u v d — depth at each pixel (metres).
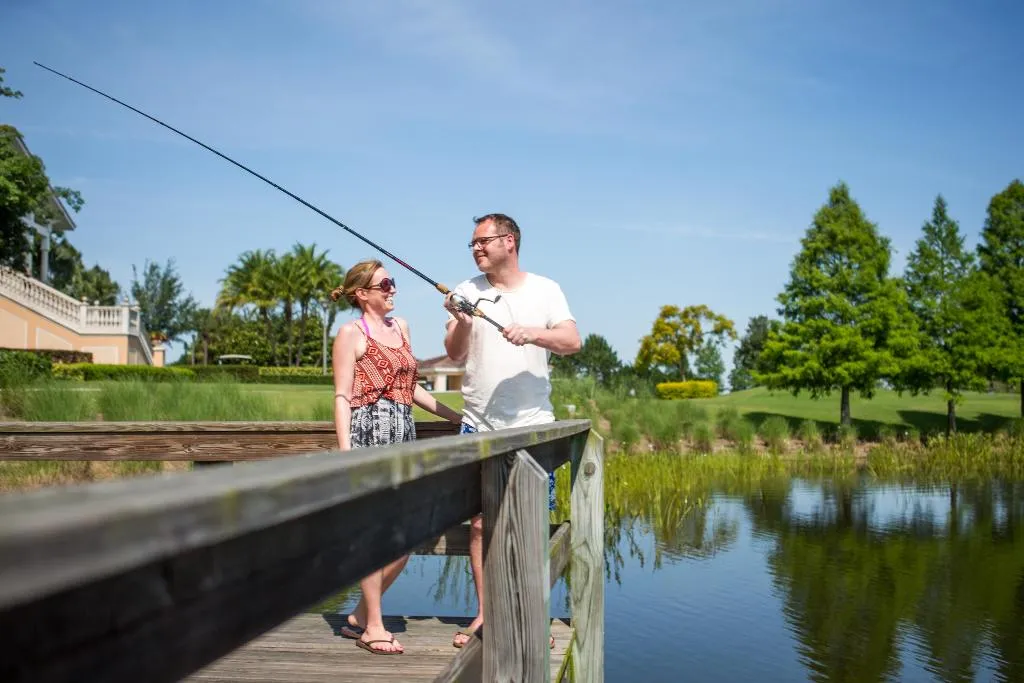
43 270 35.38
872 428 26.47
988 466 19.91
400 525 1.22
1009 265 30.41
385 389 3.48
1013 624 7.30
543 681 1.95
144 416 12.90
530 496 1.97
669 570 9.16
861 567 9.41
